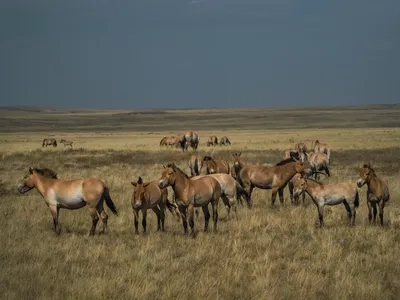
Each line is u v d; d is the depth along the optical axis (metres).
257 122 152.00
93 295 8.17
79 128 135.50
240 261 10.02
